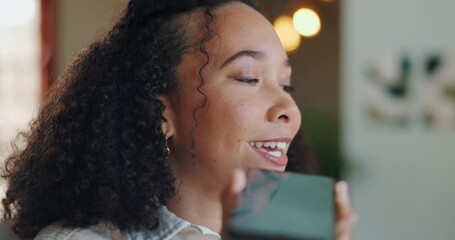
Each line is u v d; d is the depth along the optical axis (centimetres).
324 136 441
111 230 114
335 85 494
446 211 406
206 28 111
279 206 68
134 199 112
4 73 539
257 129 109
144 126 113
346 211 73
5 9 531
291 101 110
